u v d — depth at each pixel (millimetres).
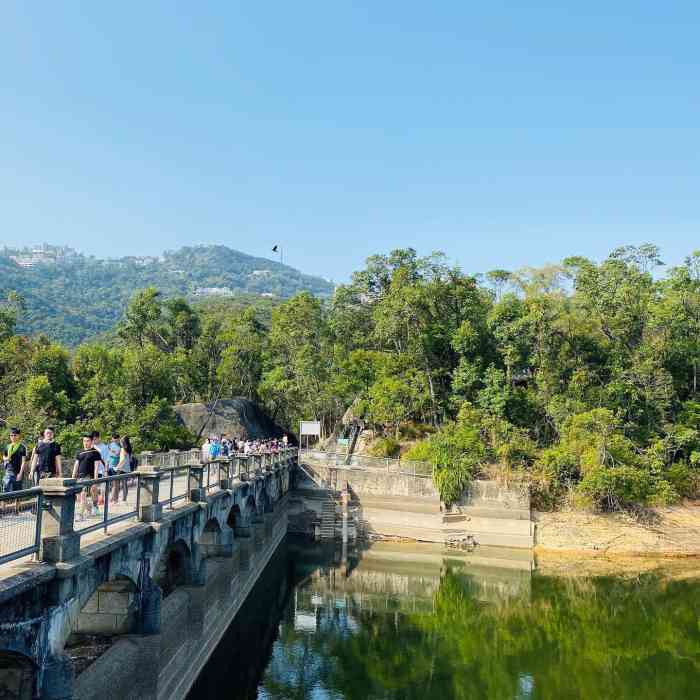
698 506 56938
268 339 90625
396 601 40375
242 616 33938
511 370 69062
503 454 58344
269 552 45031
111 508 19109
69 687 12398
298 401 79750
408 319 73500
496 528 55469
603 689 28000
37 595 11672
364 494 58750
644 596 41875
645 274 77062
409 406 68938
